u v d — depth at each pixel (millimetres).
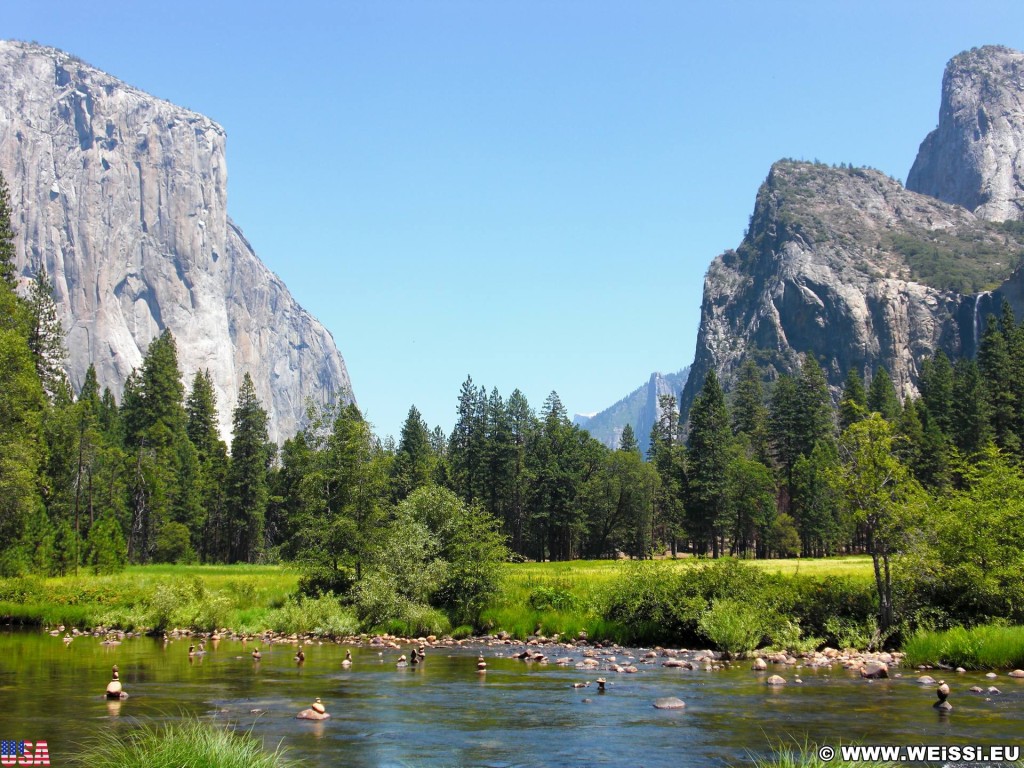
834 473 34125
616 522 131125
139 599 45219
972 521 32781
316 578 48500
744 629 31734
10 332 56281
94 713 19312
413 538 42875
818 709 20312
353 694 22922
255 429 119812
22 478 53875
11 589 47969
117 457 99562
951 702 21188
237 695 22406
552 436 131375
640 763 15195
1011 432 107500
